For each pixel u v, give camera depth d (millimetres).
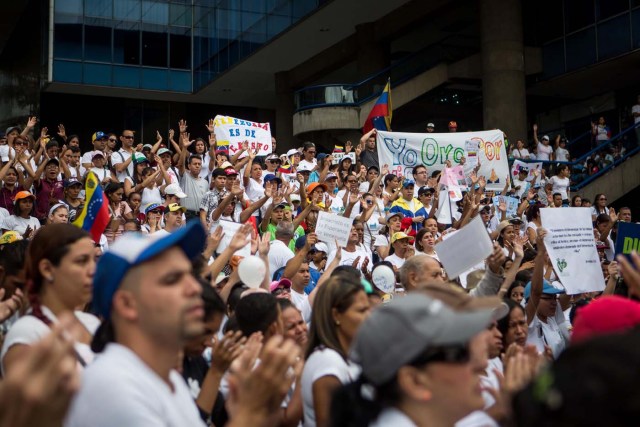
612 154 22672
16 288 3943
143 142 31156
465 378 2084
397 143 16781
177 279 2275
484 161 17312
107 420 2127
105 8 29016
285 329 4500
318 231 9289
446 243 6152
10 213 10836
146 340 2266
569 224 8156
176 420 2244
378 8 25031
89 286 3135
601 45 24109
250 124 14891
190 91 30344
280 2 26344
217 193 10969
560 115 28969
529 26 26031
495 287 5992
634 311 2891
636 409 1271
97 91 29500
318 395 3480
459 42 26234
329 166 15195
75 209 10664
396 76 25047
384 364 2080
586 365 1330
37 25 29359
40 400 1550
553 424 1332
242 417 2145
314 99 24875
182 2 30328
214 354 3582
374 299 4090
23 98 29656
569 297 8500
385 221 12453
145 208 12086
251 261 5195
